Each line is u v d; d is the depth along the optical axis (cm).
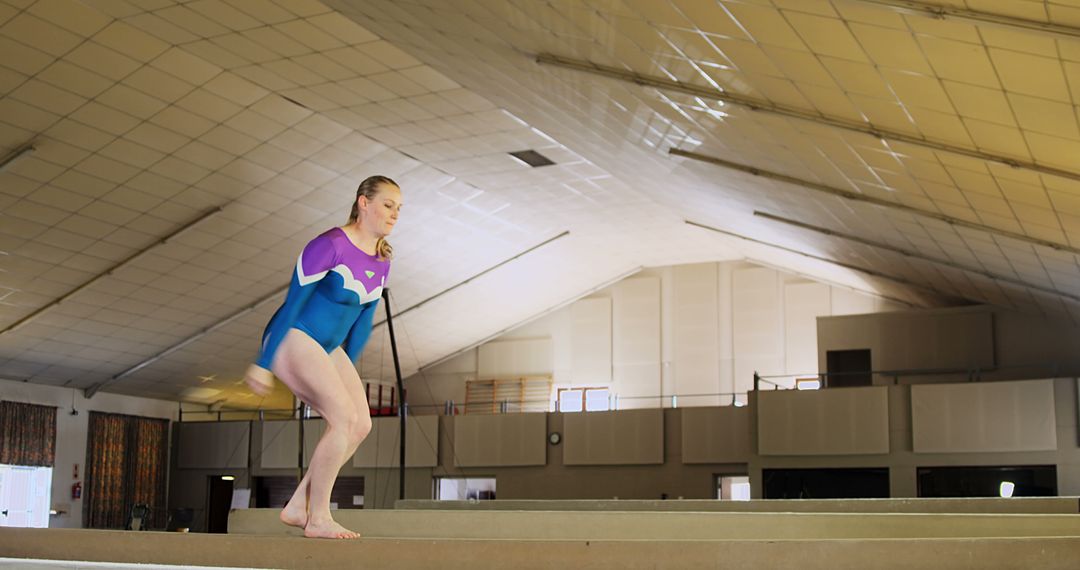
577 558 323
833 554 317
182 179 2091
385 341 3144
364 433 398
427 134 2091
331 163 2172
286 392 3159
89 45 1680
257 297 2611
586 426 2830
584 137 1888
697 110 1280
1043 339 2488
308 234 2388
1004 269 1861
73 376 2759
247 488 3041
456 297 3014
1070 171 972
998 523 499
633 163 1988
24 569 342
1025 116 848
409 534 512
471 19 1280
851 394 2322
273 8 1578
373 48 1691
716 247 2925
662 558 321
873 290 2823
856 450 2294
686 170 1814
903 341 2588
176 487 3117
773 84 1027
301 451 2788
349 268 386
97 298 2420
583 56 1227
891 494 2262
